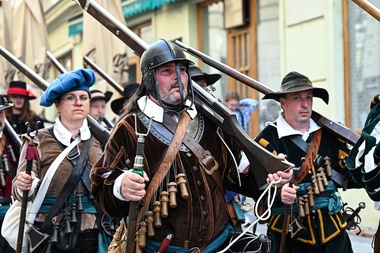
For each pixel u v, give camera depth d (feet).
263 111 33.58
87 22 31.65
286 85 16.81
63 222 16.16
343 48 28.81
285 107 17.01
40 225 16.20
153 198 12.67
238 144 12.97
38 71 32.83
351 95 28.60
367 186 13.37
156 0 38.42
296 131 16.85
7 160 19.27
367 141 13.39
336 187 16.97
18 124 25.76
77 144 16.62
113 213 12.75
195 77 19.30
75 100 16.62
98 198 12.84
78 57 52.85
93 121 17.16
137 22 42.75
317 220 16.56
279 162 12.67
